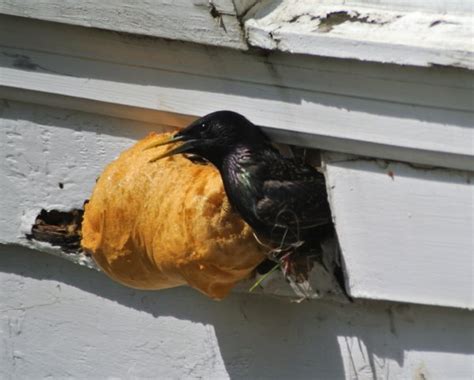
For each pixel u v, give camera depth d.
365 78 7.35
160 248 8.05
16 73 8.88
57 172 9.27
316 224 7.90
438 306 7.83
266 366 8.77
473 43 6.97
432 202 7.55
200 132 7.97
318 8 7.62
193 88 8.19
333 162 7.79
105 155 9.02
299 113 7.75
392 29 7.28
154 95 8.40
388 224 7.73
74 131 9.05
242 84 7.93
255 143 7.91
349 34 7.31
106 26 8.20
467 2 7.27
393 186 7.64
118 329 9.53
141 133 8.77
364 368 8.30
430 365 8.02
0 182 9.49
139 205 8.16
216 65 7.96
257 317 8.73
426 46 7.02
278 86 7.76
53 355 9.92
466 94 7.09
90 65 8.55
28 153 9.32
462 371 7.91
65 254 9.36
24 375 10.11
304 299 8.37
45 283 9.76
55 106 9.02
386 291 7.88
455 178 7.43
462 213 7.48
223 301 8.87
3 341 10.10
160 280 8.43
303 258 8.10
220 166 7.95
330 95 7.56
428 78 7.14
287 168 7.90
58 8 8.34
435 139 7.30
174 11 7.89
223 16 7.69
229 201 7.86
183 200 7.95
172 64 8.16
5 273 9.91
